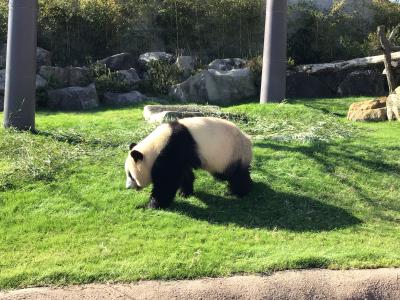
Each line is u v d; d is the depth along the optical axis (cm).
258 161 842
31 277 499
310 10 1827
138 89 1548
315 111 1186
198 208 691
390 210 693
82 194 723
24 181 759
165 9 1795
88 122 1116
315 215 671
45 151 870
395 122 1093
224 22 1808
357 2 1917
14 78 995
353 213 680
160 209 683
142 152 675
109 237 598
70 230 620
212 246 567
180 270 509
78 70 1506
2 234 606
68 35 1730
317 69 1579
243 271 510
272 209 688
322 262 523
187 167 681
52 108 1394
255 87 1561
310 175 796
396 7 1928
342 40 1777
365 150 892
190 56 1709
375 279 493
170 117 1050
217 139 679
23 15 984
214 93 1499
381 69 1562
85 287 482
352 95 1520
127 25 1773
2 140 921
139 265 520
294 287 480
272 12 1300
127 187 700
